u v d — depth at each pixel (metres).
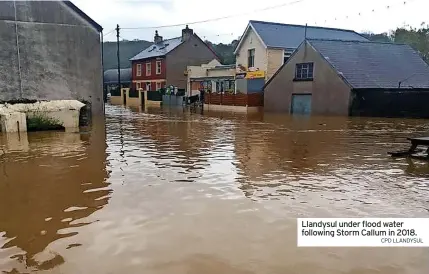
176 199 5.91
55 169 8.03
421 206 5.63
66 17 20.62
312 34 35.31
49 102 16.11
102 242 4.36
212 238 4.46
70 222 4.98
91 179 7.17
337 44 26.31
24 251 4.16
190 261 3.91
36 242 4.39
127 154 9.87
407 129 16.25
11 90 19.59
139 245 4.27
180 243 4.32
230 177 7.32
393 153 9.71
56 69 20.62
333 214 5.27
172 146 11.27
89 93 21.77
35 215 5.25
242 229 4.73
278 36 33.19
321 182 6.98
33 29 19.80
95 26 21.53
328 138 13.18
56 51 20.53
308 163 8.72
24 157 9.39
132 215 5.21
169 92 41.28
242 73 34.28
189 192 6.28
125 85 54.84
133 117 23.09
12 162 8.77
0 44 19.05
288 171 7.88
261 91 30.36
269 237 4.50
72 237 4.51
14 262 3.91
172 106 37.75
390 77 24.81
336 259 3.98
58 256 4.03
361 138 13.20
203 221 4.98
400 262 3.94
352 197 6.06
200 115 25.16
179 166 8.34
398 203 5.76
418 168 8.23
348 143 11.95
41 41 20.06
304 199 5.94
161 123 19.09
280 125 18.03
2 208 5.55
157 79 46.12
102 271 3.70
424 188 6.61
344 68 24.14
